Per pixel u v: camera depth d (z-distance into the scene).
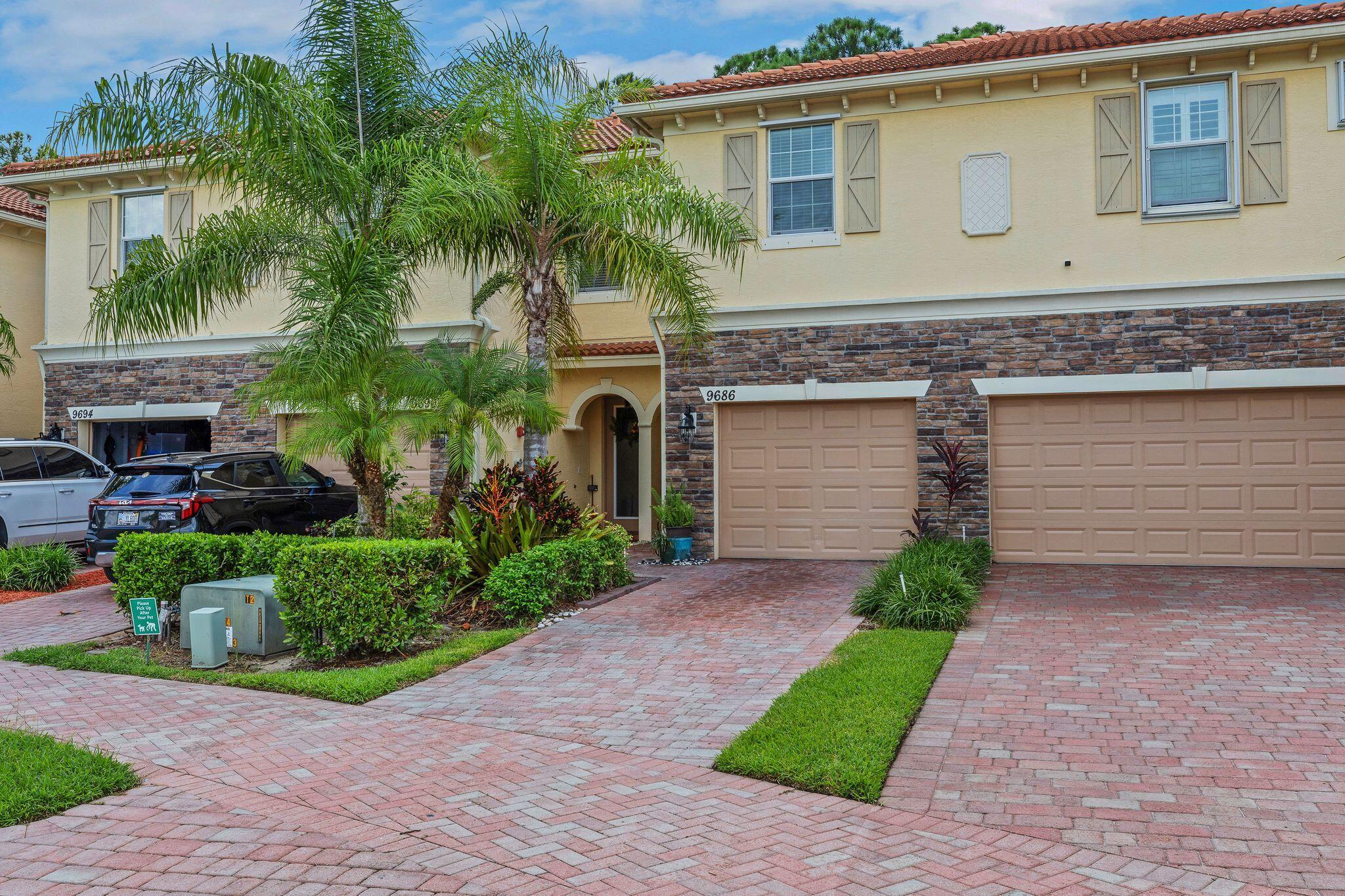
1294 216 12.16
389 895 4.00
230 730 6.45
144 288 11.05
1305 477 12.24
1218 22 12.30
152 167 17.00
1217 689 6.84
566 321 13.56
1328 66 12.06
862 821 4.73
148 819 4.86
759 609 10.17
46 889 4.09
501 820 4.79
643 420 17.55
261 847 4.49
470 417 10.45
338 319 9.84
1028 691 6.96
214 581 9.95
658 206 11.78
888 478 13.73
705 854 4.37
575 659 8.27
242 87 10.09
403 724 6.56
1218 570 12.20
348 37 11.60
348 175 10.75
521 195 11.82
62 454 15.46
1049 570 12.51
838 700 6.54
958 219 13.36
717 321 14.20
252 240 11.45
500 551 10.78
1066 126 12.96
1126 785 5.11
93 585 13.34
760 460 14.26
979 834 4.56
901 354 13.50
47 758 5.59
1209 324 12.38
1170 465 12.69
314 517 14.08
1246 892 3.92
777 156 14.20
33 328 19.83
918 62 13.13
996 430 13.30
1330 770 5.24
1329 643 8.09
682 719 6.46
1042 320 12.95
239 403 16.81
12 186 18.08
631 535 18.38
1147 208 12.66
